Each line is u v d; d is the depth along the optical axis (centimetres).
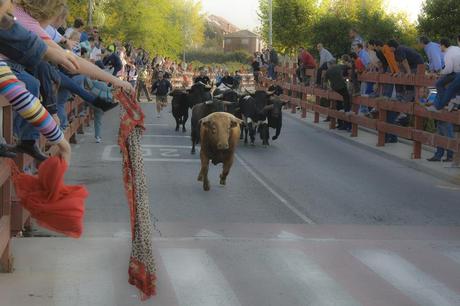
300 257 757
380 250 801
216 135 1130
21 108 367
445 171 1382
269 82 3331
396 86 1658
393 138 1812
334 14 3722
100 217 936
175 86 4819
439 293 645
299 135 2083
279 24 5012
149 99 3553
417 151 1546
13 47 362
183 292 620
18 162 634
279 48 5119
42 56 370
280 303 602
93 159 1466
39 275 646
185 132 2069
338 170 1441
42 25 423
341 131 2120
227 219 961
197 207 1038
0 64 364
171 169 1384
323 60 2322
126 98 471
